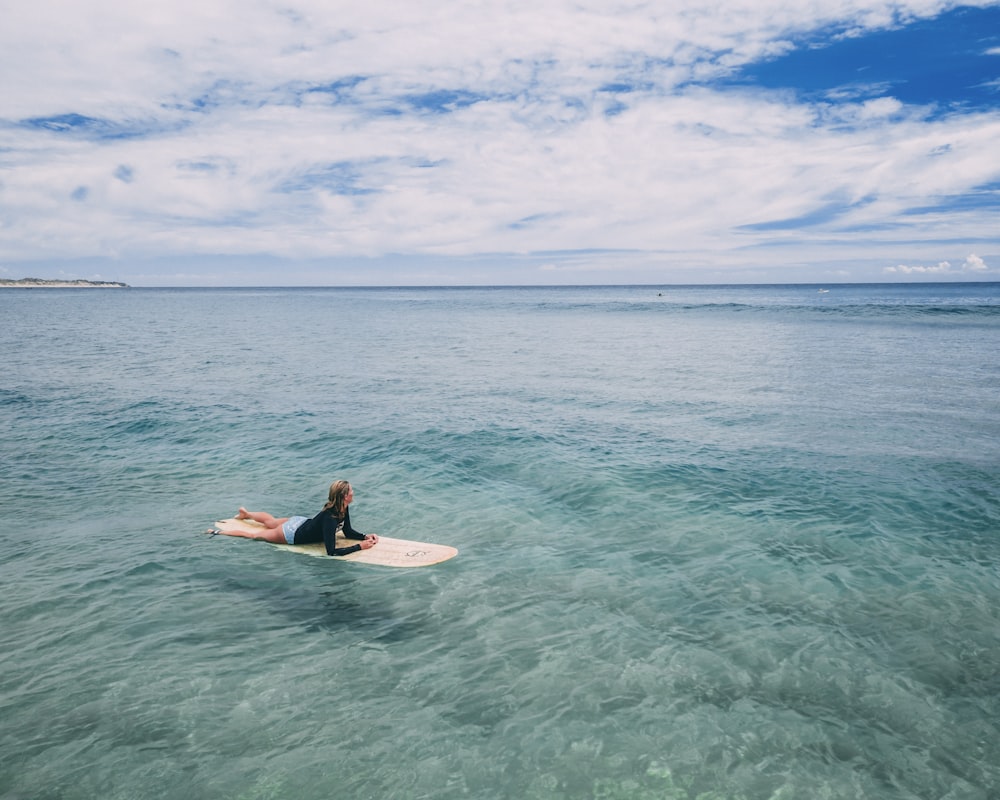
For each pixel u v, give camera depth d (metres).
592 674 6.20
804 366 28.88
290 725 5.40
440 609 7.51
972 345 36.91
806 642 6.76
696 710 5.65
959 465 13.06
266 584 8.15
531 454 13.95
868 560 8.73
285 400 20.58
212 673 6.15
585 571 8.51
